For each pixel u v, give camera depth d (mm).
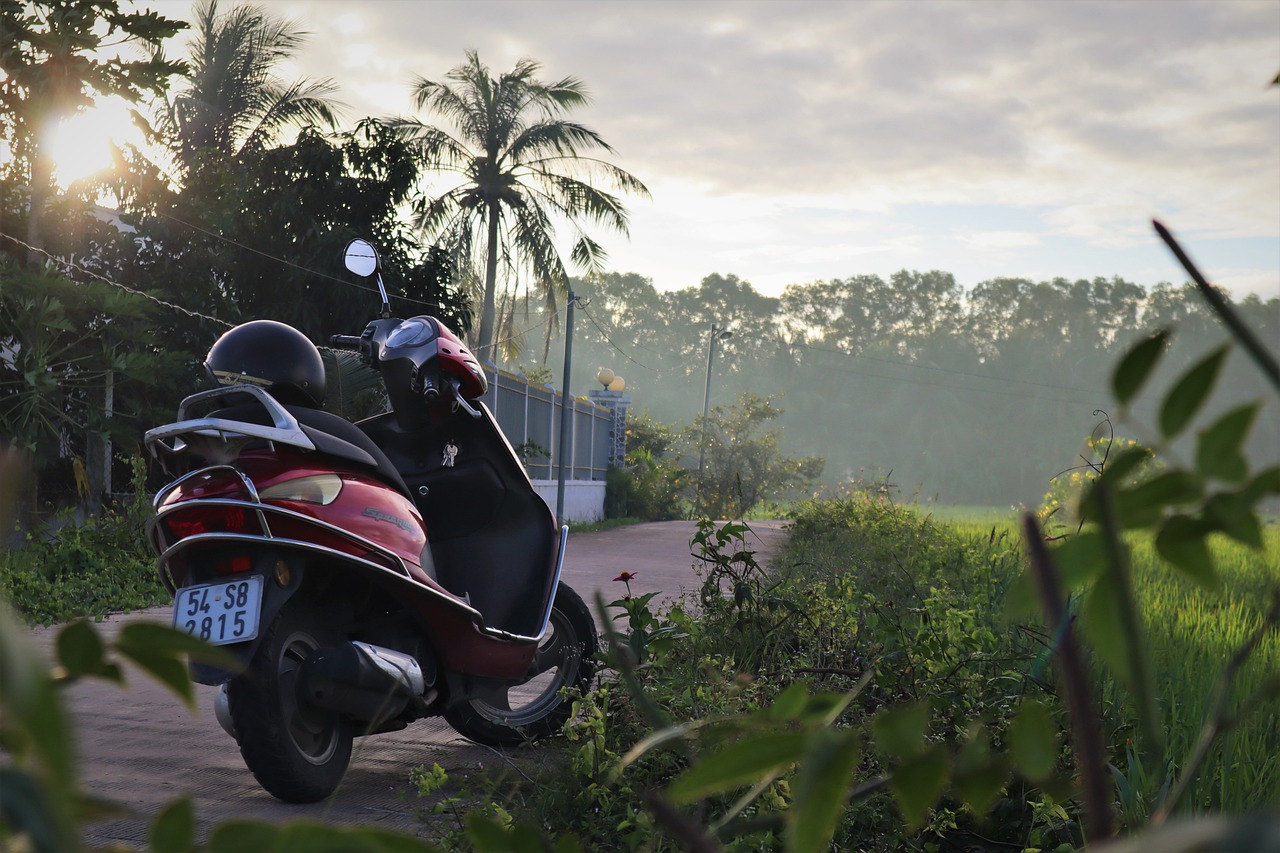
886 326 124812
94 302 12172
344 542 3424
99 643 383
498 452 4383
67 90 11297
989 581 6996
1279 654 4867
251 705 3225
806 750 369
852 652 3912
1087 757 353
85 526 11125
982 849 2795
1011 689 3477
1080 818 2529
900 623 4211
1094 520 394
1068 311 115250
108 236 14312
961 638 3648
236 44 22922
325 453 3506
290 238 16750
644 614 4027
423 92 30172
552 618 4535
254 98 23203
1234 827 225
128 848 382
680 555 14961
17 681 261
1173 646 4789
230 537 3217
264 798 3545
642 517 33938
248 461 3396
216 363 3627
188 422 3277
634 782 2928
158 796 3562
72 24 11164
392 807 3451
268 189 16875
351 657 3285
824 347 119562
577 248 30906
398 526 3658
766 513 45406
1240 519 381
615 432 34094
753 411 49969
